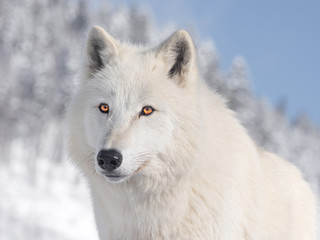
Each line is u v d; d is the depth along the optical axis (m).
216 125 8.90
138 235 8.72
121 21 105.19
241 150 9.09
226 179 8.48
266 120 91.75
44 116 93.38
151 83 8.67
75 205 59.25
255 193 9.00
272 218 9.39
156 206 8.47
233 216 8.48
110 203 8.72
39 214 47.56
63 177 77.31
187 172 8.32
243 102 85.00
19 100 94.88
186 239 8.40
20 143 98.25
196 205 8.31
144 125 8.40
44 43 139.25
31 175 73.81
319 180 115.00
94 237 44.34
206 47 87.25
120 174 8.05
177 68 9.09
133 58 9.27
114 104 8.53
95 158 8.20
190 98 8.78
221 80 85.38
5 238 34.03
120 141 8.05
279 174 10.32
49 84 93.94
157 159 8.43
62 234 41.59
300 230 10.38
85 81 9.62
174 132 8.47
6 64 123.50
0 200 50.56
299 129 153.88
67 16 174.00
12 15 140.75
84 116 8.94
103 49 9.61
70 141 9.21
